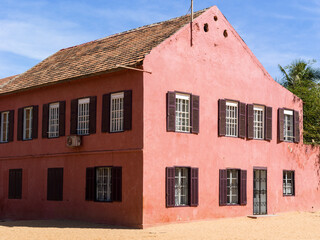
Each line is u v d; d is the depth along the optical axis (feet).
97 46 75.36
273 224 59.47
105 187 60.54
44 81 70.74
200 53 63.46
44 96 70.79
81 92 64.59
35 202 70.59
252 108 69.92
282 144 74.64
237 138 67.41
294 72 101.24
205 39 64.44
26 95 74.23
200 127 62.34
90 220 61.21
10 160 76.33
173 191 57.98
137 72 56.85
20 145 74.28
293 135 76.89
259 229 54.49
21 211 73.05
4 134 79.05
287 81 101.50
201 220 61.05
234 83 67.77
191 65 61.98
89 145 62.39
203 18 64.54
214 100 64.64
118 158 58.13
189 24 62.49
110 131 59.77
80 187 63.36
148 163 55.62
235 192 67.05
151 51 57.26
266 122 71.97
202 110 62.85
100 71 59.67
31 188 71.61
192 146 61.00
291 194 75.51
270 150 72.33
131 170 56.34
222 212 63.87
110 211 58.44
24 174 73.26
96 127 61.72
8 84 80.89
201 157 62.03
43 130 70.08
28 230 53.42
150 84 56.70
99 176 61.46
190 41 62.28
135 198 55.47
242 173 67.31
